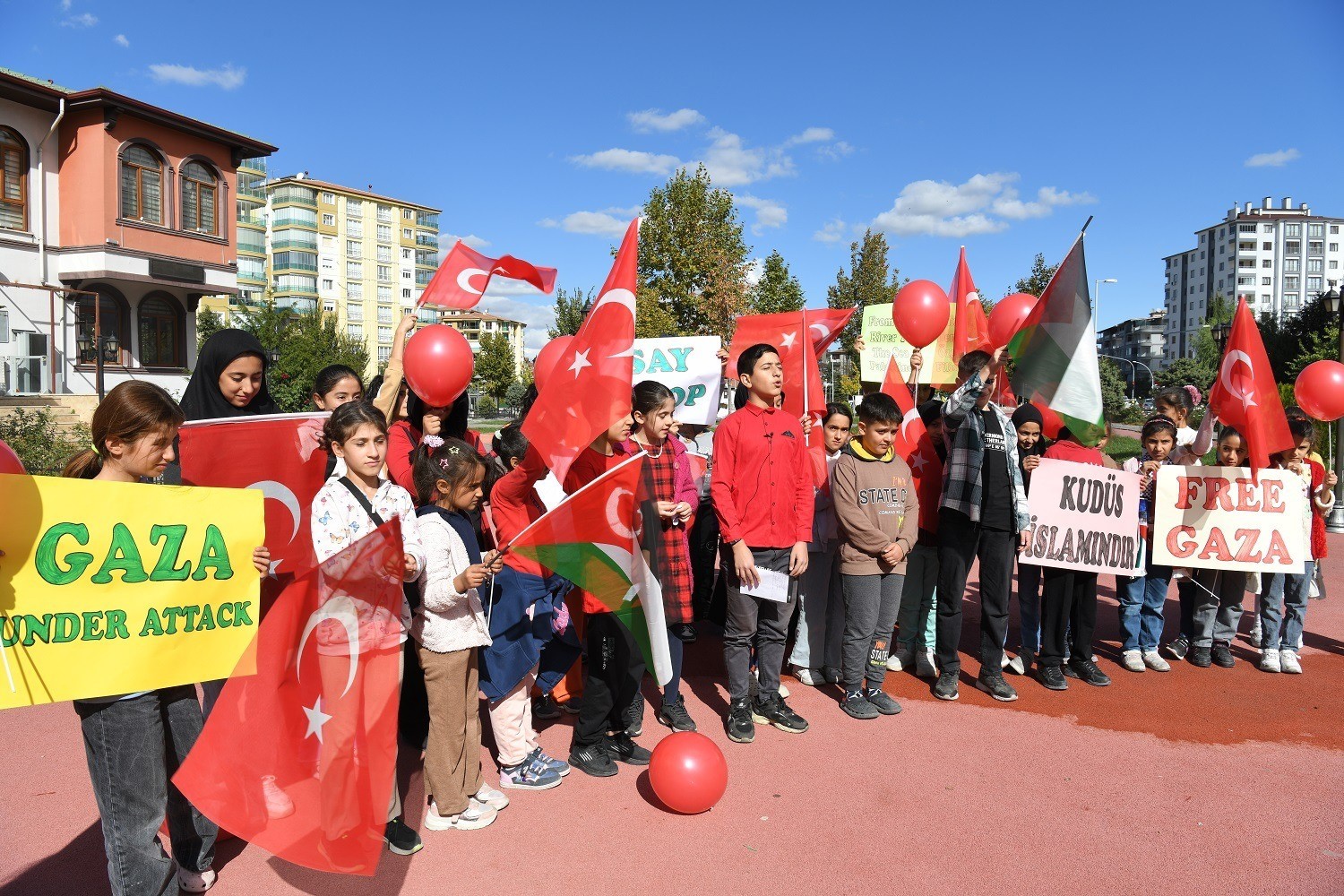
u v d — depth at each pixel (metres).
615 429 3.79
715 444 4.45
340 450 3.19
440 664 3.35
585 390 3.76
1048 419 5.79
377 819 2.74
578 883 3.07
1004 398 5.98
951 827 3.48
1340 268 123.69
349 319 83.88
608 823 3.51
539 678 4.39
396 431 4.39
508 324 101.81
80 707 2.65
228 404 3.60
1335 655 5.98
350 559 2.83
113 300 21.62
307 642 2.78
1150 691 5.20
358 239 84.38
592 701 3.93
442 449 3.51
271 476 3.43
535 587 3.82
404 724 4.00
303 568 3.47
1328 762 4.14
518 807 3.66
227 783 2.65
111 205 20.70
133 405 2.69
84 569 2.62
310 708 2.76
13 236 19.77
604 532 3.48
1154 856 3.26
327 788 2.73
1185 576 5.82
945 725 4.62
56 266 20.69
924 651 5.55
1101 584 8.25
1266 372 5.27
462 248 4.97
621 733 4.20
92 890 3.00
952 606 4.95
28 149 20.06
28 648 2.52
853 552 4.64
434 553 3.28
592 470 4.14
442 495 3.47
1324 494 5.80
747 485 4.35
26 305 19.98
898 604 4.79
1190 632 6.01
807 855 3.26
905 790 3.81
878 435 4.60
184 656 2.78
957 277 7.13
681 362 6.68
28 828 3.44
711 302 24.61
